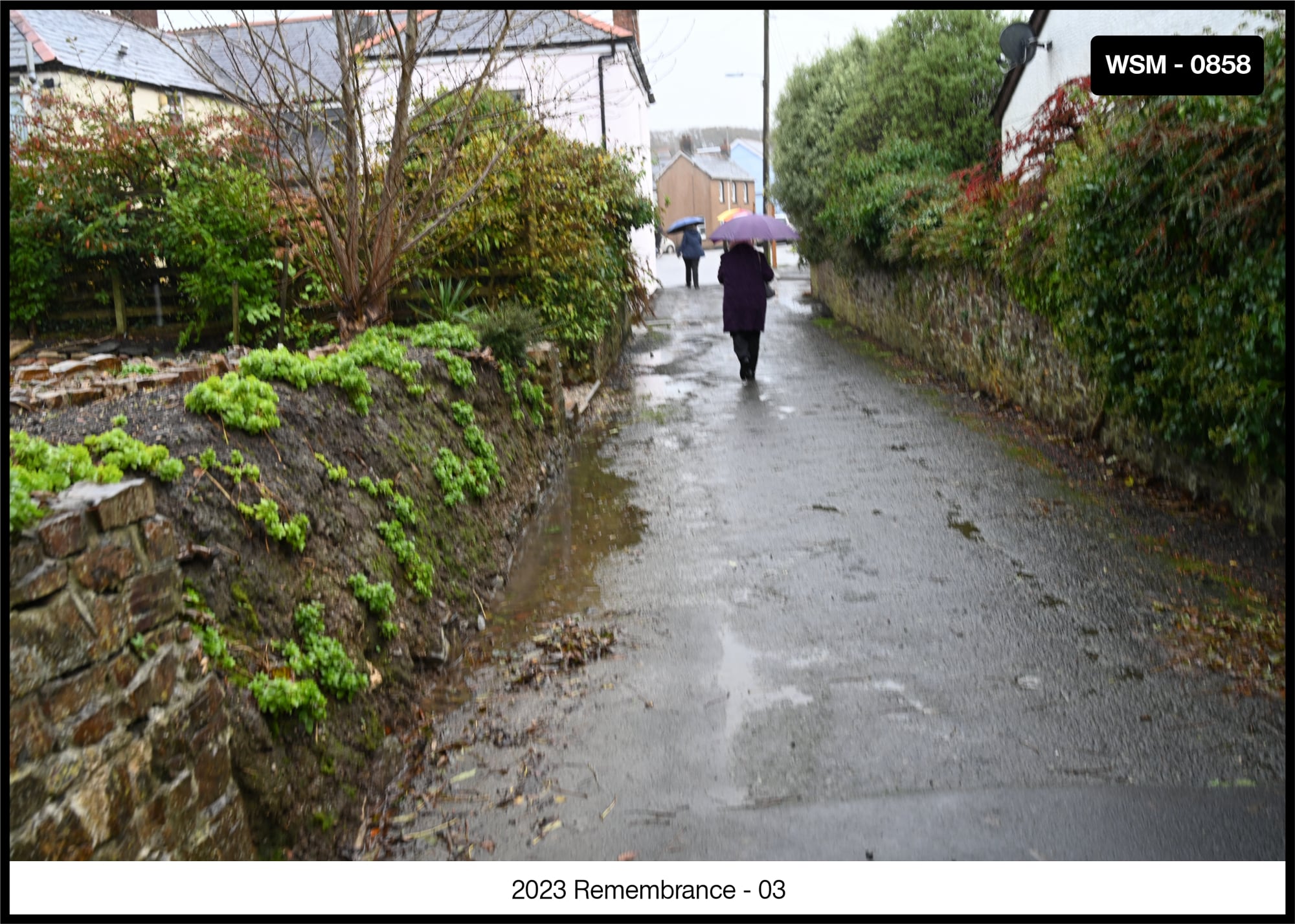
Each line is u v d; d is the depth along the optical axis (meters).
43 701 2.32
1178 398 6.71
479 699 4.70
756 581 6.15
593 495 8.23
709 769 4.05
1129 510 7.02
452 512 5.92
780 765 4.07
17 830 2.21
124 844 2.51
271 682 3.39
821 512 7.48
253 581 3.67
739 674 4.91
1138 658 4.88
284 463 4.31
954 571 6.14
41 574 2.35
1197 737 4.16
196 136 11.95
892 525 7.07
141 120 12.55
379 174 8.43
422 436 5.94
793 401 11.77
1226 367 5.96
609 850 3.55
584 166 12.80
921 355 13.94
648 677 4.91
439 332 7.45
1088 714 4.37
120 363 6.61
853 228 16.44
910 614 5.54
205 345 12.02
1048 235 8.70
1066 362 9.00
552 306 11.77
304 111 7.40
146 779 2.63
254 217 11.27
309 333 11.65
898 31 19.80
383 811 3.79
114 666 2.57
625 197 13.84
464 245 11.48
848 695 4.64
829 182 19.88
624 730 4.38
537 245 11.45
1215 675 4.66
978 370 11.52
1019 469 8.27
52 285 11.99
